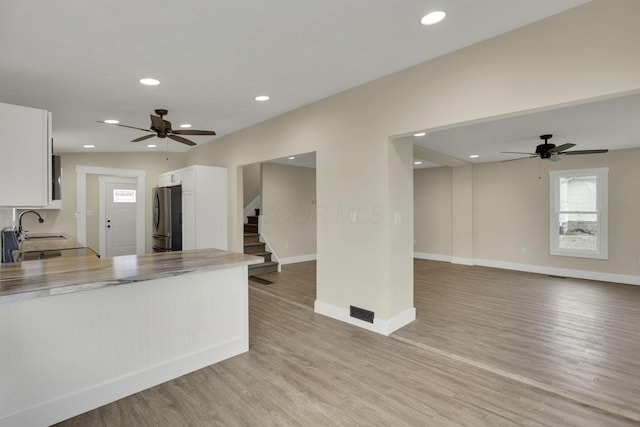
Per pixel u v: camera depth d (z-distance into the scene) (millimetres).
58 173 3449
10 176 2098
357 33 2395
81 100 3662
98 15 2068
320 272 3916
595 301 4465
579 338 3186
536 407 2111
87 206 7387
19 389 1882
